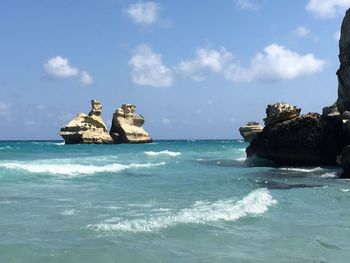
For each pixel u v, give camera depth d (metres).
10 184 23.03
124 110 112.88
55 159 45.28
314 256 9.95
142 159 50.16
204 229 12.22
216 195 19.59
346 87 42.88
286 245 10.83
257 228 12.60
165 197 18.80
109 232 11.60
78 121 104.50
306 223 13.48
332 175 29.91
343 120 37.47
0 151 58.97
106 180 26.19
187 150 79.69
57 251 9.80
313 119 37.31
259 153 41.56
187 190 21.47
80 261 9.20
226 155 61.06
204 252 10.09
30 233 11.54
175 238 11.22
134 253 9.80
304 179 27.52
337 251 10.41
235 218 13.77
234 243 10.93
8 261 9.09
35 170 29.36
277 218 14.09
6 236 11.19
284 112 39.94
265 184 24.56
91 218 13.73
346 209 16.25
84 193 20.06
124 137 108.44
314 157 37.56
